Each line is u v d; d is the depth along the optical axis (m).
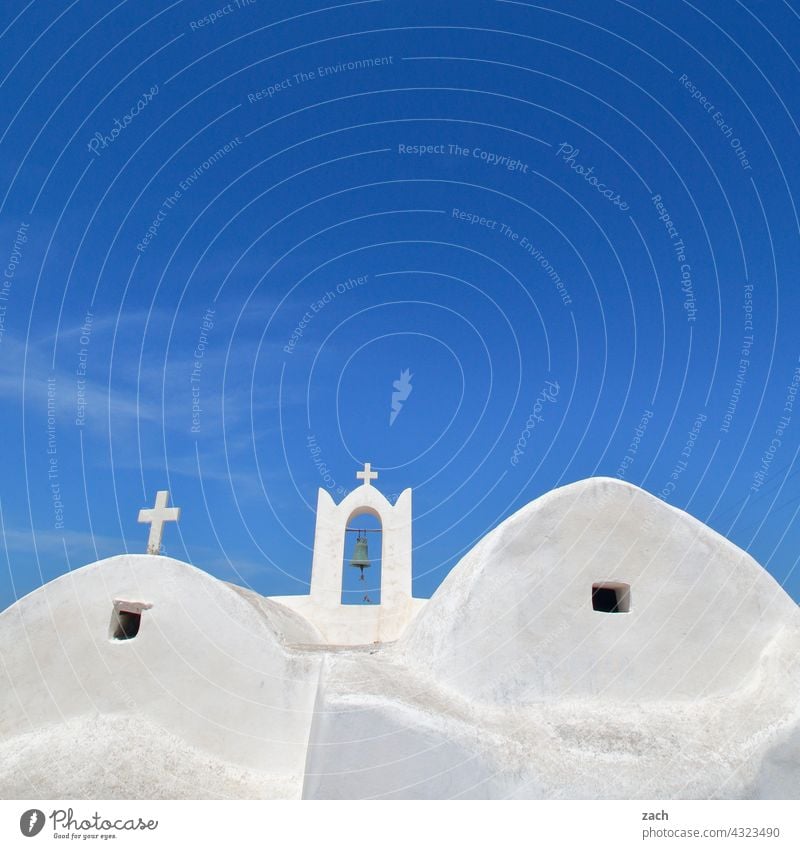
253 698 8.67
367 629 15.08
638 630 7.86
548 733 7.06
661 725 7.13
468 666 7.67
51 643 9.02
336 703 6.82
